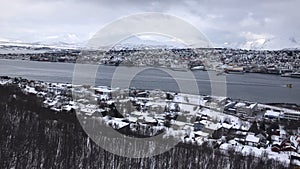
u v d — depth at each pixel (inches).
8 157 2032.5
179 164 1955.0
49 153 2086.6
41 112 2755.9
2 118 2541.8
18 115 2657.5
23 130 2353.6
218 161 2096.5
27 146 2166.6
